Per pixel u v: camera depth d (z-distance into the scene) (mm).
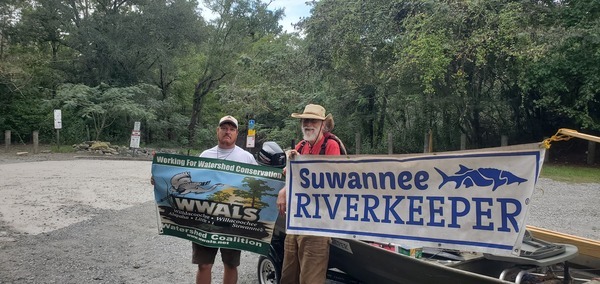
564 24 16422
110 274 5398
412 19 16672
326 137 3992
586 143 19359
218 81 34469
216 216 4059
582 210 9328
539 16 16359
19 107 27453
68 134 27312
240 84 26797
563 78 16344
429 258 3986
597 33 15062
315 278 3715
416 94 19188
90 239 6930
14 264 5711
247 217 4020
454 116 20203
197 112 35219
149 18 29453
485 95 19641
